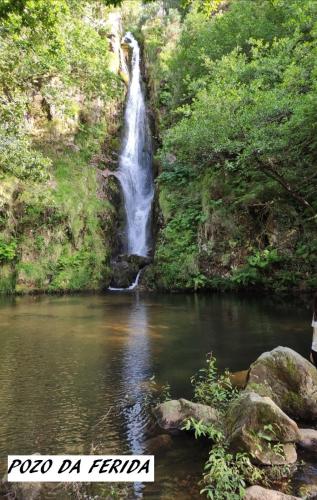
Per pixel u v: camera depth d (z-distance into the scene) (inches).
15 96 466.0
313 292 520.7
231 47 632.4
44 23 335.3
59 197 671.8
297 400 182.2
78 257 652.1
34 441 164.7
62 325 374.9
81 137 798.5
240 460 140.2
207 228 609.6
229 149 418.0
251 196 568.1
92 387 223.0
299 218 545.6
